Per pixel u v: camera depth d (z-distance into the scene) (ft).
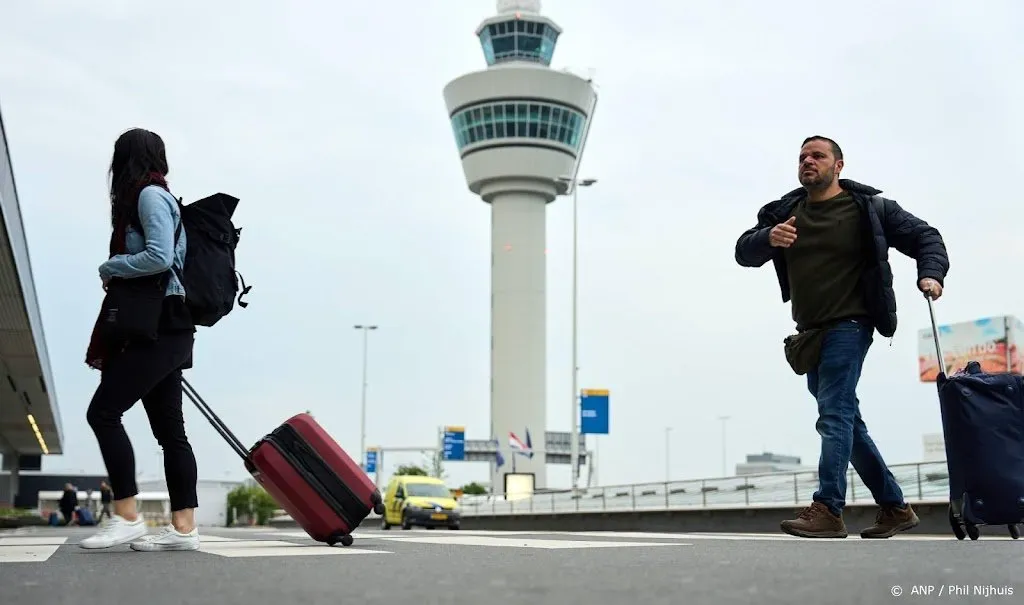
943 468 62.18
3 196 66.44
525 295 297.12
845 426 21.91
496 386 293.23
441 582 10.66
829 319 21.95
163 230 18.42
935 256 21.53
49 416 173.27
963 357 209.77
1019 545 17.16
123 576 11.76
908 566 11.95
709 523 87.86
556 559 14.16
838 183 22.49
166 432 19.44
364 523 159.74
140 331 18.35
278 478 20.71
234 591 9.89
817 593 9.23
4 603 8.91
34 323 103.40
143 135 19.01
